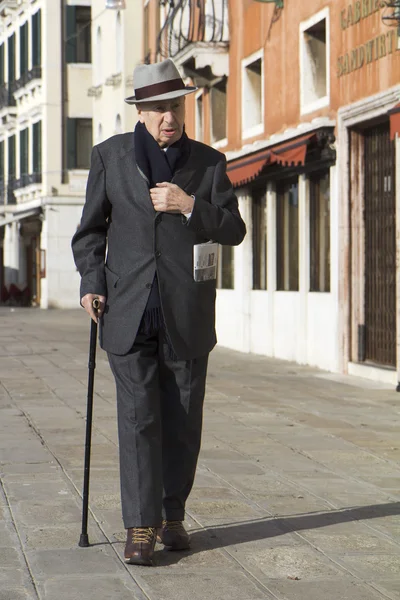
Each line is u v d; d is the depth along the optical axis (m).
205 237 6.54
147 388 6.38
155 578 6.00
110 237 6.55
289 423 12.00
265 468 9.29
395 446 10.50
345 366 18.02
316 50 19.89
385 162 16.89
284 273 21.66
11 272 59.12
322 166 18.84
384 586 5.90
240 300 24.08
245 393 15.02
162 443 6.59
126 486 6.33
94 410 13.06
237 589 5.81
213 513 7.56
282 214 21.72
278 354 21.73
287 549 6.63
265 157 20.30
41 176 52.47
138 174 6.44
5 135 59.12
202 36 24.84
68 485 8.48
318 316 19.30
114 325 6.40
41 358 21.28
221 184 6.58
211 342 6.60
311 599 5.65
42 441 10.68
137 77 6.38
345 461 9.66
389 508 7.79
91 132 52.06
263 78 22.19
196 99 27.62
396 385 16.11
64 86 51.56
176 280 6.42
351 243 17.81
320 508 7.77
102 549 6.58
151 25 32.41
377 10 16.48
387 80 16.17
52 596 5.65
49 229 51.88
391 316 16.70
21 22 55.56
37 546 6.65
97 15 47.03
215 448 10.28
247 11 23.20
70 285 52.16
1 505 7.79
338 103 18.09
